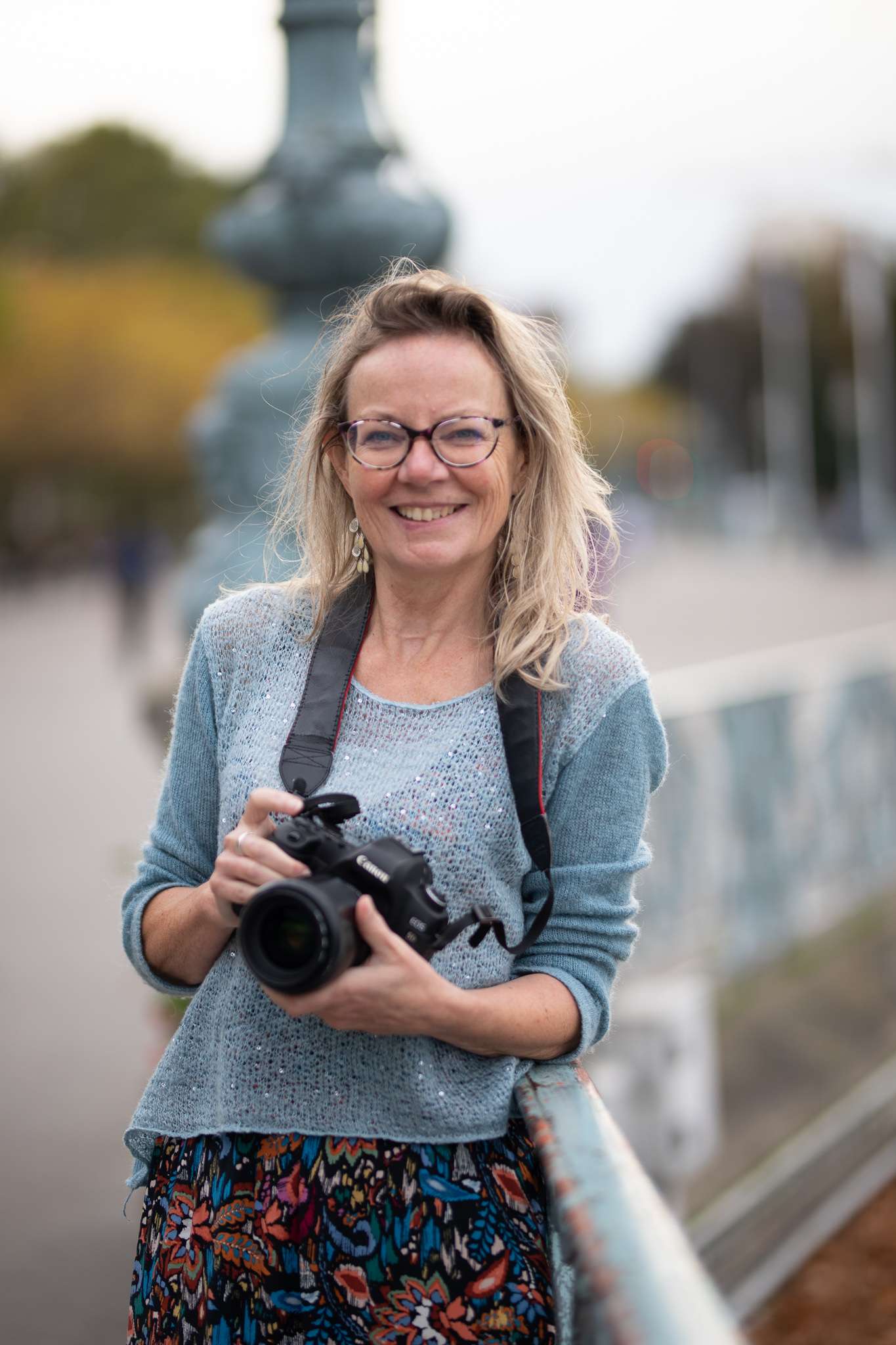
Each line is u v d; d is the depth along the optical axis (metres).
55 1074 5.02
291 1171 1.60
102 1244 3.81
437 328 1.68
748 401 72.56
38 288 41.56
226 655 1.79
